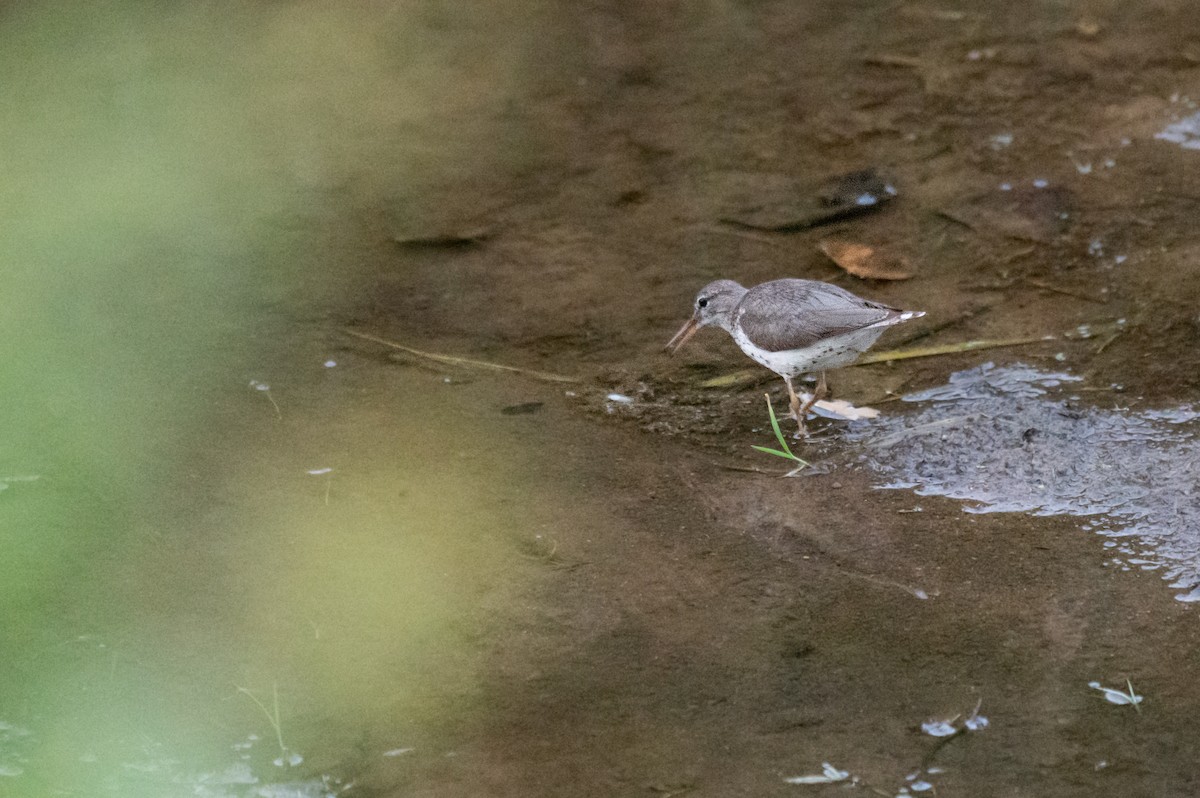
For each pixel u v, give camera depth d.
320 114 16.50
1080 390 11.38
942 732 8.12
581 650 8.87
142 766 7.99
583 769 7.91
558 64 17.44
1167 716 8.13
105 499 10.24
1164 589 9.23
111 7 19.08
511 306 12.99
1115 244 13.38
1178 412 10.99
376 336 12.55
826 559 9.70
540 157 15.50
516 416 11.44
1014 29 17.62
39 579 9.38
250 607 9.24
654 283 13.27
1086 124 15.46
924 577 9.46
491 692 8.54
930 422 11.18
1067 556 9.59
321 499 10.33
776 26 18.12
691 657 8.78
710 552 9.80
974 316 12.52
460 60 17.64
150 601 9.26
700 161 15.28
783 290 11.34
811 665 8.68
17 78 17.25
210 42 18.27
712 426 11.41
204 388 11.74
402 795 7.77
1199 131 15.13
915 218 14.07
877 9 18.42
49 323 12.59
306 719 8.34
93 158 15.42
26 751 8.10
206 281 13.35
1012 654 8.70
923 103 16.12
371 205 14.68
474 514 10.19
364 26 18.56
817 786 7.75
